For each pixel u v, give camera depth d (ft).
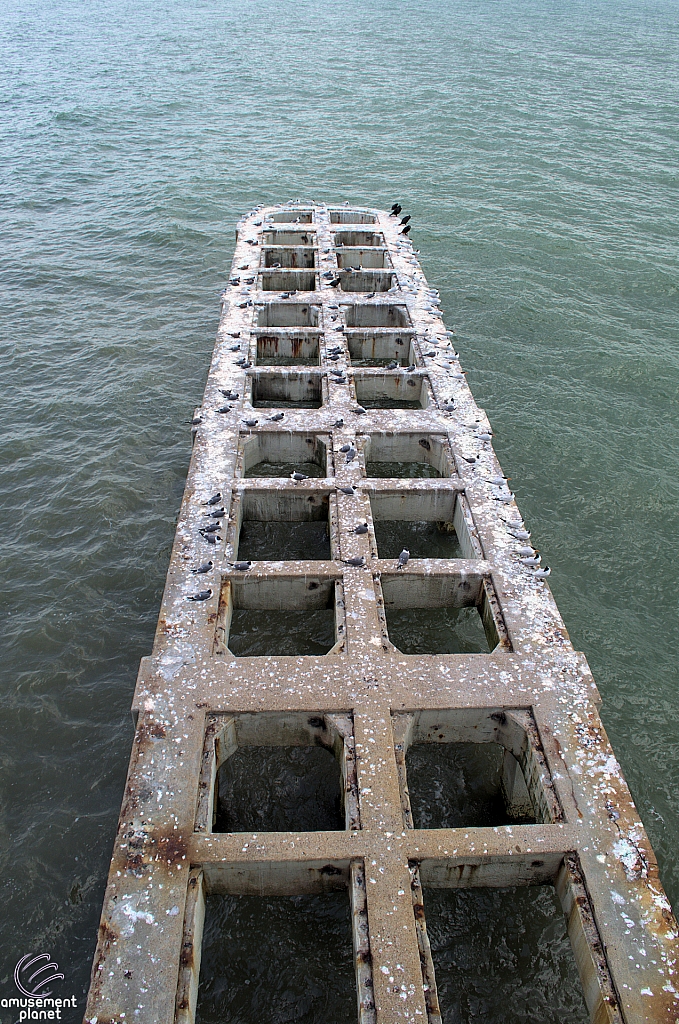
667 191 133.39
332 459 58.29
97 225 119.96
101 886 39.55
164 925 30.96
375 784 36.14
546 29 270.67
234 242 115.44
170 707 39.24
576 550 61.93
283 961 37.09
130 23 278.87
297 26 273.95
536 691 40.65
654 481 69.15
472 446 60.03
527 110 175.83
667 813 43.75
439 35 257.96
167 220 120.98
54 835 41.63
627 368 85.61
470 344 90.38
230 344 73.77
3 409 77.05
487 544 50.52
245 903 38.91
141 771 36.40
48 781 44.37
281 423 62.03
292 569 47.93
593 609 56.80
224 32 262.47
